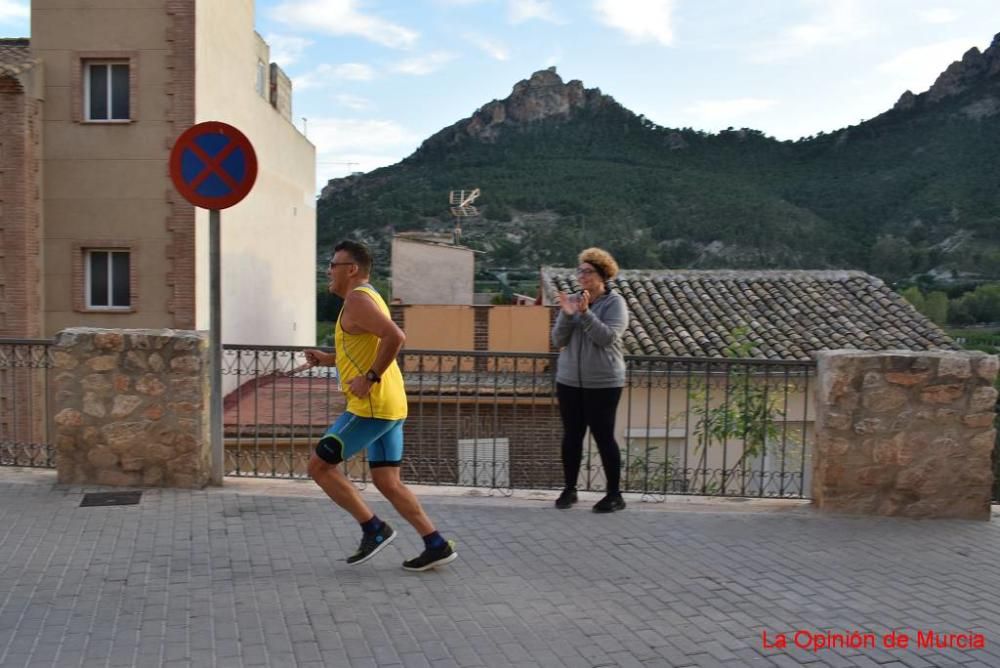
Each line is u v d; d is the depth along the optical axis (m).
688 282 18.88
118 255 17.28
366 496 6.63
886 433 6.51
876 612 4.62
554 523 6.14
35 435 14.10
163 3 16.61
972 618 4.56
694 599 4.75
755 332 16.70
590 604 4.64
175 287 16.97
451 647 4.06
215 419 6.81
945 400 6.51
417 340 17.47
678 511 6.52
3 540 5.45
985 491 6.50
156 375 6.70
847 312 17.95
